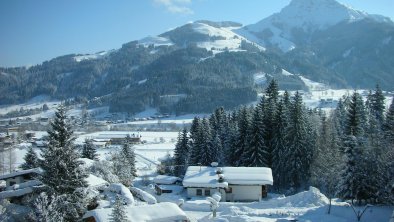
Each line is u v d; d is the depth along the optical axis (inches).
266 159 2792.8
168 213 1437.0
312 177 2610.7
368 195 1684.3
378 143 1812.3
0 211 1568.7
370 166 1680.6
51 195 1435.8
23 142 6599.4
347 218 1525.6
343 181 1716.3
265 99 3169.3
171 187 2605.8
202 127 3196.4
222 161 3088.1
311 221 1487.5
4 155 4158.5
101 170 2536.9
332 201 1959.9
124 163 2854.3
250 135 2773.1
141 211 1428.4
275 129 2790.4
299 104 2733.8
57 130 1545.3
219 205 1989.4
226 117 3951.8
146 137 7524.6
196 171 2447.1
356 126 2586.1
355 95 2711.6
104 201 1852.9
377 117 3206.2
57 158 1497.3
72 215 1459.2
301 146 2669.8
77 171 1539.1
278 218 1555.1
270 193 2554.1
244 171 2383.1
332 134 2883.9
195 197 2287.2
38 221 1291.8
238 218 1552.7
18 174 2161.7
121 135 7460.6
